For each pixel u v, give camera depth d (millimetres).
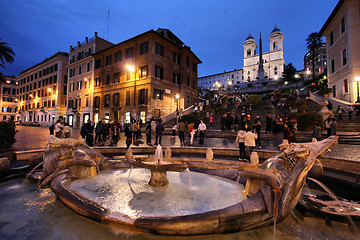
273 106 25906
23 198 4148
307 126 14562
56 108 43250
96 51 34938
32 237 2738
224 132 15938
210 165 6348
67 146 5301
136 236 2797
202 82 101188
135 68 28656
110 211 3082
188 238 2746
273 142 12266
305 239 2832
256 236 2893
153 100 27047
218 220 2734
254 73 83375
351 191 4273
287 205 3109
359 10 19922
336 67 23812
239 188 4707
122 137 16297
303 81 48719
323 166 5773
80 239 2695
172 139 14766
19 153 7020
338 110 16547
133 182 5086
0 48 20812
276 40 81250
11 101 64938
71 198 3463
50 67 46969
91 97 34625
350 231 3070
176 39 34000
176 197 4020
